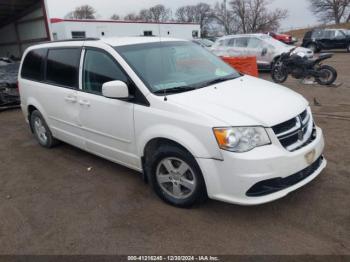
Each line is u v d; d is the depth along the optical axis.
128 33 28.34
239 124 2.93
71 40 4.59
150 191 3.90
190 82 3.79
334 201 3.43
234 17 58.22
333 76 9.66
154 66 3.83
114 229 3.25
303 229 3.04
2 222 3.51
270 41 13.67
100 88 3.99
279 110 3.17
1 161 5.22
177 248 2.93
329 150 4.73
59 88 4.62
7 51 19.06
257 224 3.16
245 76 4.37
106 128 3.99
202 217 3.32
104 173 4.47
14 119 7.86
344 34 22.23
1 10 15.64
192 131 3.07
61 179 4.40
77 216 3.51
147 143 3.51
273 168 2.91
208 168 3.03
